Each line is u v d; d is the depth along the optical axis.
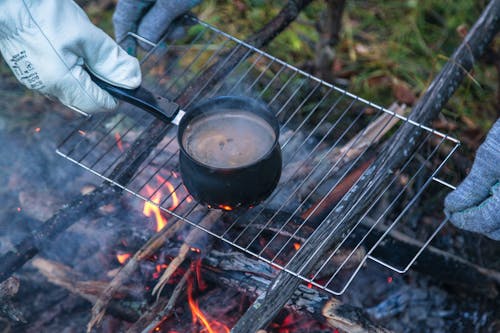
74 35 1.57
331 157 2.13
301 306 1.69
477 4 3.13
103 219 2.02
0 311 1.76
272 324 1.89
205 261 1.83
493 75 2.84
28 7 1.53
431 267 2.07
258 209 1.88
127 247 1.98
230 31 2.99
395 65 2.91
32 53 1.57
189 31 2.92
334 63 2.89
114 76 1.62
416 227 2.33
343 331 1.71
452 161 2.50
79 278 1.93
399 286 2.18
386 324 2.09
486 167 1.47
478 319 2.13
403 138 1.74
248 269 1.82
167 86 2.61
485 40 1.96
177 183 2.05
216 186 1.48
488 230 1.53
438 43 3.02
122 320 1.88
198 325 1.85
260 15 3.07
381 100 2.76
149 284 1.88
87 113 1.73
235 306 1.88
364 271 2.18
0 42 1.60
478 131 2.64
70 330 1.90
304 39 2.98
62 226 1.78
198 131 1.59
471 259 2.28
